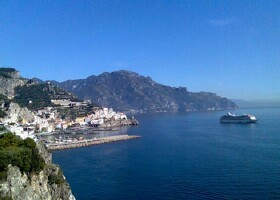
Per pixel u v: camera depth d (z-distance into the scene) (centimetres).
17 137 13888
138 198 17200
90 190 18862
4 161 11169
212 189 17725
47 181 13512
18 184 11356
